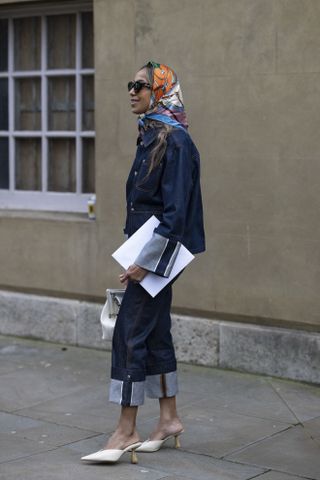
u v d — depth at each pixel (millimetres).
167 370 4672
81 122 7211
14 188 7652
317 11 5672
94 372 6352
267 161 5945
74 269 6969
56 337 7117
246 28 5961
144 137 4512
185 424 5164
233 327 6203
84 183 7273
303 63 5742
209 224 6227
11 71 7551
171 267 4391
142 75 4512
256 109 5965
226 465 4512
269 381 6008
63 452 4715
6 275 7344
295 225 5871
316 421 5211
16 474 4379
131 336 4480
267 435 4965
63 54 7293
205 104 6180
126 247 4438
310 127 5758
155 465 4512
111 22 6621
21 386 6012
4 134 7641
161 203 4477
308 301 5867
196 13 6176
